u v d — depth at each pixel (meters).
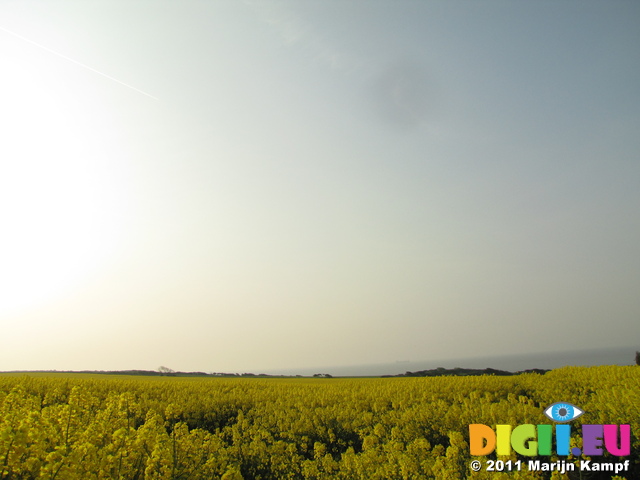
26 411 7.43
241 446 13.45
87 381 32.84
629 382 19.30
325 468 11.13
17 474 5.36
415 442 10.86
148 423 7.73
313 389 28.39
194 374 74.44
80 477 5.59
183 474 7.33
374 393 24.14
